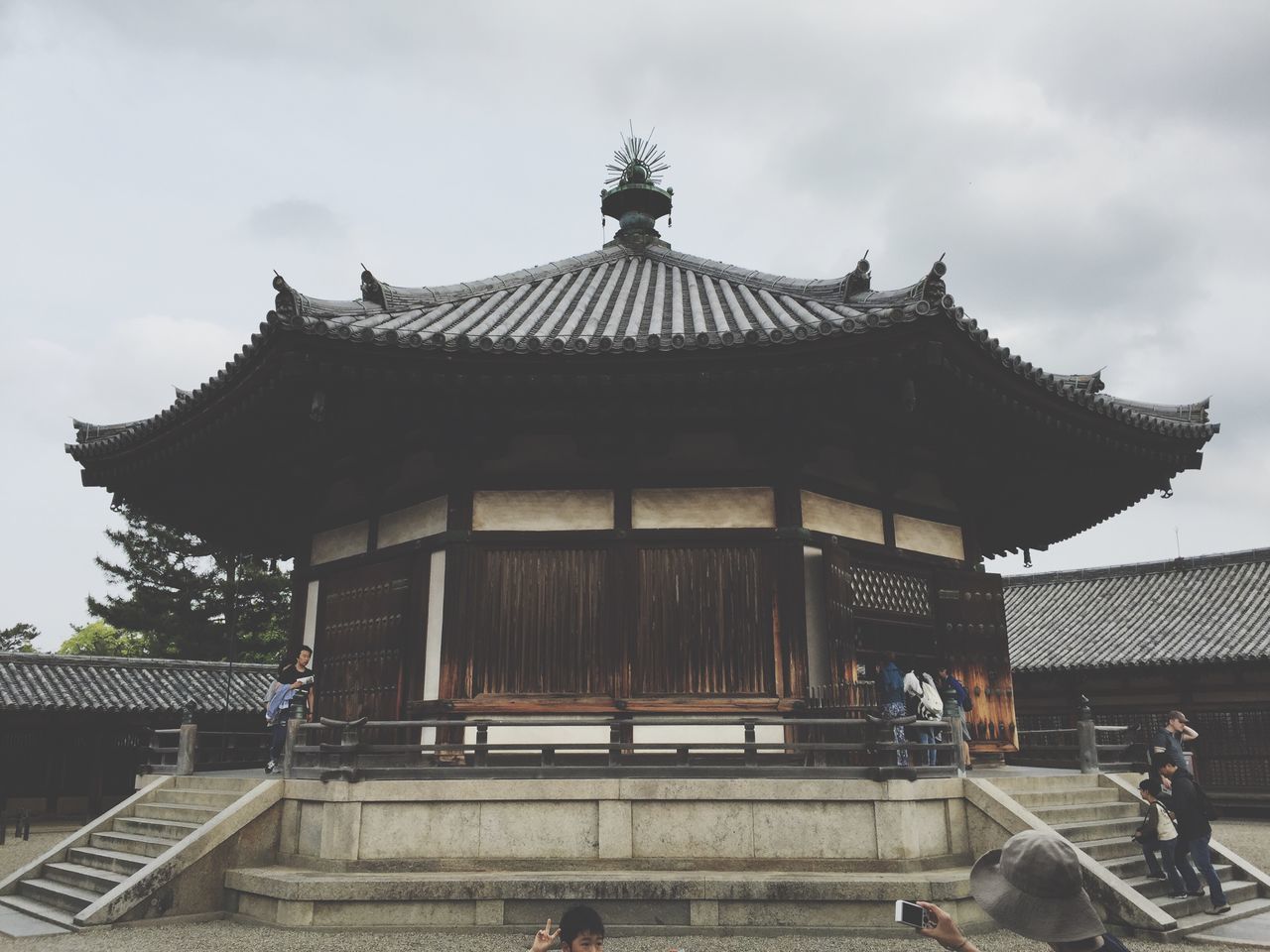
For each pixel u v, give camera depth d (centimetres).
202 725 3425
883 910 1026
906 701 1466
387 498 1547
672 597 1357
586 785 1122
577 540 1377
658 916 1034
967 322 1193
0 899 1363
